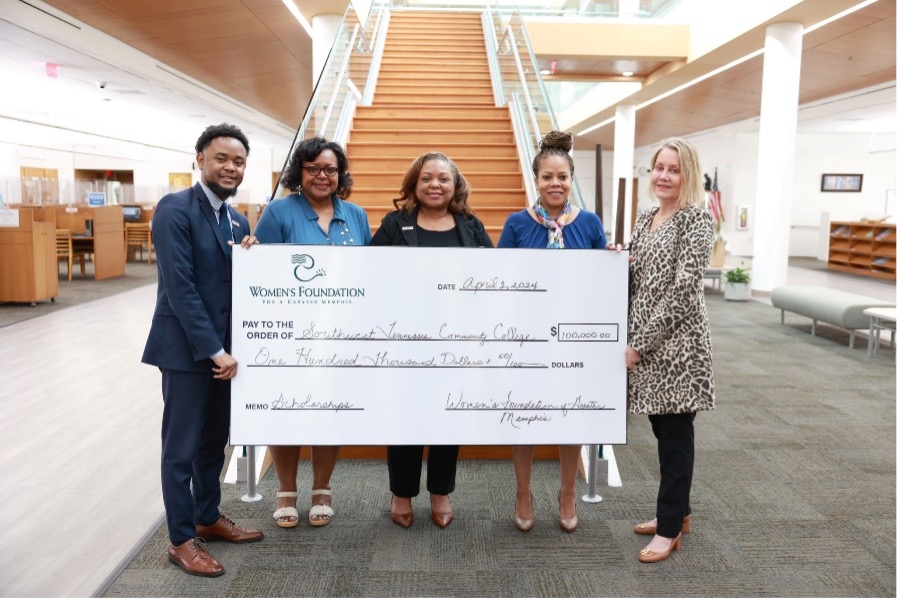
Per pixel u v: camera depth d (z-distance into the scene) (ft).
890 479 11.73
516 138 25.14
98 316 26.37
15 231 27.84
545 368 8.71
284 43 36.88
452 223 9.53
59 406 15.48
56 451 12.75
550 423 8.78
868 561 8.85
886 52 35.17
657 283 8.55
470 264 8.56
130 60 35.14
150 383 17.38
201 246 8.35
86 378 17.80
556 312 8.66
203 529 9.23
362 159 23.94
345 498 10.75
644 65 43.06
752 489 11.28
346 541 9.30
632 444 13.75
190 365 8.18
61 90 46.29
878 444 13.53
